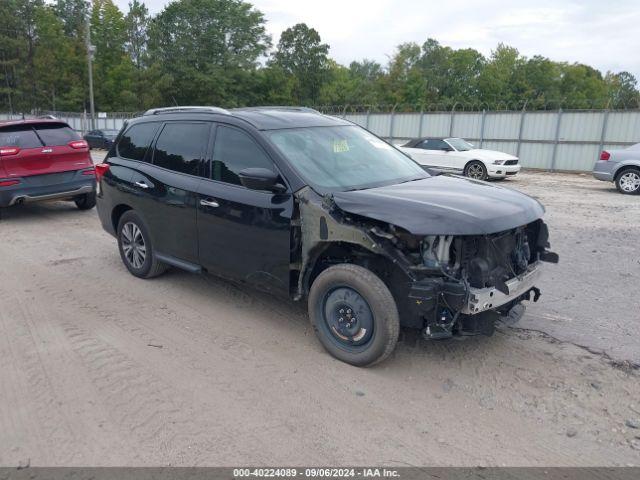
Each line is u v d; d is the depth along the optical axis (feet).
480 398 12.43
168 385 12.92
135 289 19.71
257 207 14.87
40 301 18.53
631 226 31.76
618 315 17.40
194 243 17.24
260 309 17.75
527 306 18.15
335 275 13.46
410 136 88.58
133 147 20.25
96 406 12.02
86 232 29.63
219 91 193.67
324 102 239.30
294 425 11.34
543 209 14.65
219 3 195.31
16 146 30.76
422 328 13.07
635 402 12.28
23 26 219.20
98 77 222.07
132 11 258.98
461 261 12.57
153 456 10.33
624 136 68.49
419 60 270.05
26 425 11.35
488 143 80.43
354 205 13.01
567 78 255.29
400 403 12.20
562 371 13.65
